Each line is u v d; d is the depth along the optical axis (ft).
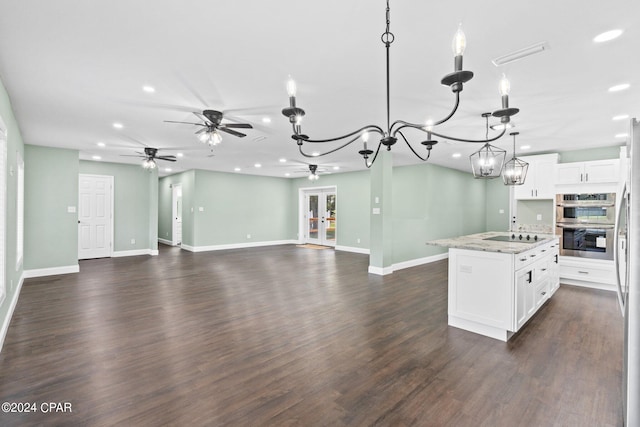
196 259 24.75
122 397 6.87
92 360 8.48
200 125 12.29
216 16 6.11
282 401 6.79
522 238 13.57
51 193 18.67
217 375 7.80
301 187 35.04
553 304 13.60
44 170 18.40
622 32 6.55
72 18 6.14
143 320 11.48
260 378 7.68
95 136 15.74
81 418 6.17
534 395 7.07
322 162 24.48
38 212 18.25
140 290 15.56
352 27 6.49
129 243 26.32
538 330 10.80
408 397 6.97
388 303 13.70
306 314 12.25
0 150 9.55
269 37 6.87
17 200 13.75
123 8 5.85
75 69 8.36
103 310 12.55
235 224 31.58
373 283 17.19
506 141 16.07
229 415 6.31
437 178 24.95
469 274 10.76
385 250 19.33
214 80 9.06
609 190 15.43
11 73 8.56
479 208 30.27
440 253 25.41
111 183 25.35
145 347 9.30
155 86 9.45
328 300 14.08
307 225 35.55
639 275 5.43
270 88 9.62
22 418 6.15
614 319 11.82
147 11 5.95
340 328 10.88
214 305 13.28
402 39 6.92
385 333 10.48
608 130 13.96
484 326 10.46
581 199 16.24
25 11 5.90
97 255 24.91
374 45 7.20
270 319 11.68
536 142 16.30
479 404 6.74
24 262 17.87
